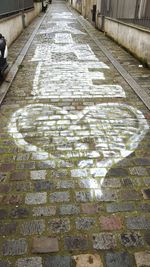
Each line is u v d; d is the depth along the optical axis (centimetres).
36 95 592
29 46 1112
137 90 619
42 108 527
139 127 458
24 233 262
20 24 1441
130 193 312
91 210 289
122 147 398
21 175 340
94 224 272
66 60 901
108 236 259
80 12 2834
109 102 559
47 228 267
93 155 379
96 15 1698
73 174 341
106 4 1408
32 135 428
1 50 652
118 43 1169
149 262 237
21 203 296
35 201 299
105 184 326
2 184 324
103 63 876
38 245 250
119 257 240
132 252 244
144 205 296
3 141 411
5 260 238
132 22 968
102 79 711
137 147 399
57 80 696
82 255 242
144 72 772
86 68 812
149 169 352
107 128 453
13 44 1152
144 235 261
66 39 1298
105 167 355
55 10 3434
